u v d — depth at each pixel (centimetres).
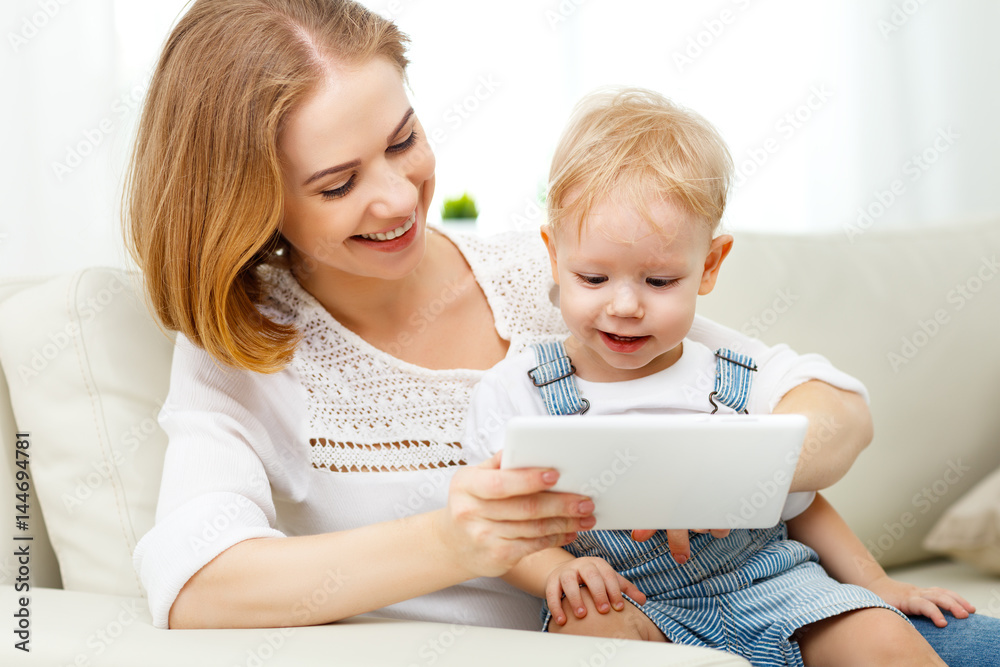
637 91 101
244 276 100
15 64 206
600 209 86
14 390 112
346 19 91
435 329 107
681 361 99
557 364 97
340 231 90
